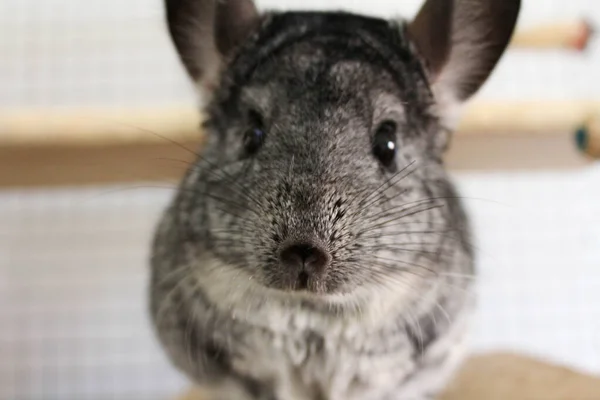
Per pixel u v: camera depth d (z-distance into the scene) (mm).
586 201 420
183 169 302
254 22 234
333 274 190
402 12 401
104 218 430
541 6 410
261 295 214
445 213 229
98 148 302
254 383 233
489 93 409
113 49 418
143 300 413
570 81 416
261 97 211
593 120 294
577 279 423
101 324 434
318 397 237
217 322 225
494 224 420
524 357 341
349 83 204
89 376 433
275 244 188
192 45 238
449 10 230
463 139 309
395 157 212
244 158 212
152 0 413
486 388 309
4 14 416
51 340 433
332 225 188
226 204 207
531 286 424
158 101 418
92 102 419
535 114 298
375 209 199
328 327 220
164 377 431
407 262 209
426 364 236
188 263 225
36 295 433
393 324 222
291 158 195
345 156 196
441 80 234
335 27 222
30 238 433
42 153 306
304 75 206
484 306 424
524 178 417
